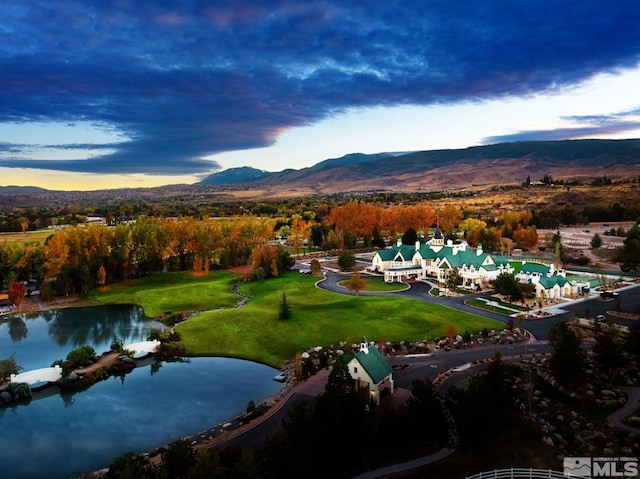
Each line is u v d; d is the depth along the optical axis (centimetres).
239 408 8162
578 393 7588
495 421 6078
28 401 8675
